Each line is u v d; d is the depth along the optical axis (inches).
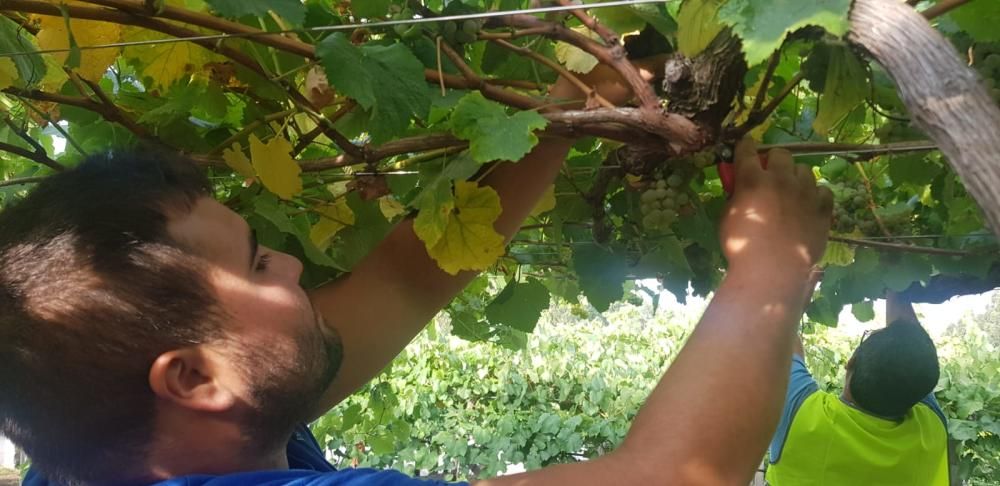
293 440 47.6
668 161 55.3
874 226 79.0
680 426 35.3
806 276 41.6
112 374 34.1
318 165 56.9
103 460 36.0
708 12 41.4
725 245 43.1
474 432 274.8
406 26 50.7
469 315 128.0
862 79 46.7
